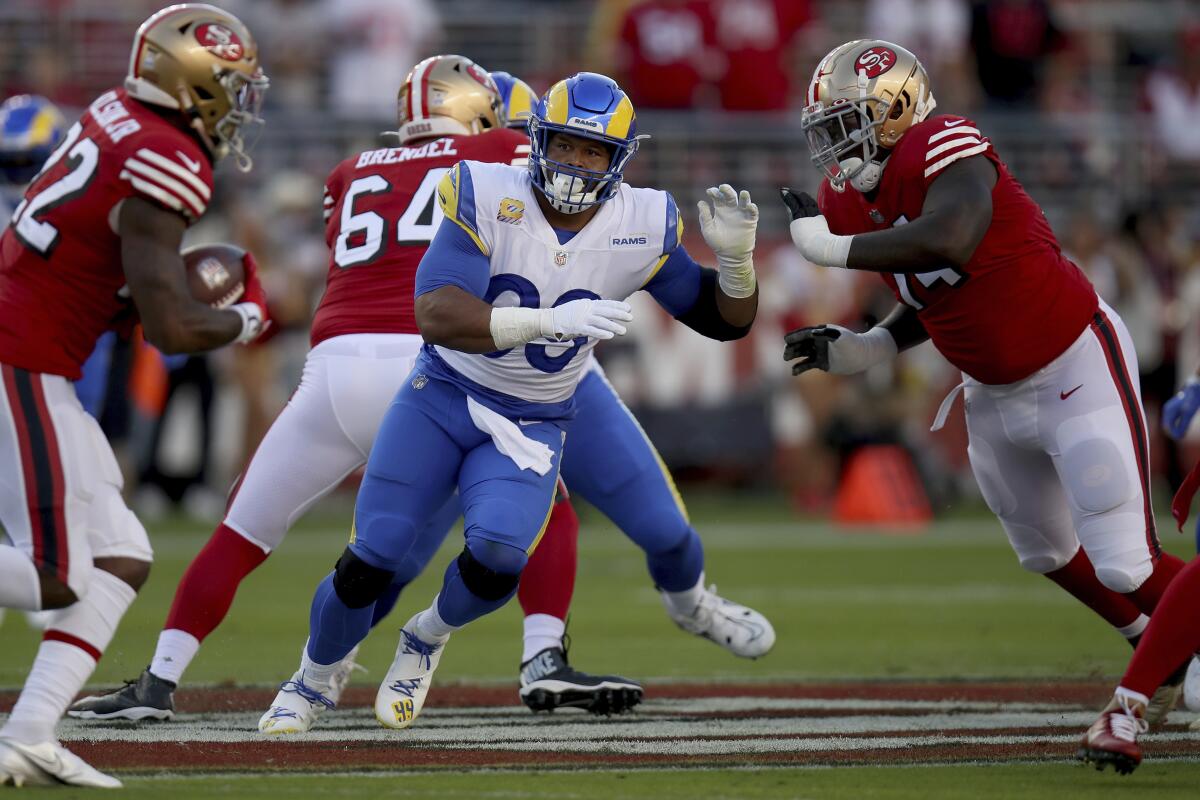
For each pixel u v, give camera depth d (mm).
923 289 16062
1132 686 13297
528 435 15242
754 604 28938
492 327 14039
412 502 15172
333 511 49688
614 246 14742
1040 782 13180
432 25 53031
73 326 13336
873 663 21797
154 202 13188
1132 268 47156
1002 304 15695
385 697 15688
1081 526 15867
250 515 17125
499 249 14531
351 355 17312
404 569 17484
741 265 15023
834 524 45812
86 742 14977
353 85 51219
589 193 14352
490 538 14641
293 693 15922
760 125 51438
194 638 16844
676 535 18562
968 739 15375
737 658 22312
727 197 14789
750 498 51375
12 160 22016
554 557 17844
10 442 12984
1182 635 13203
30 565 12805
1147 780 13320
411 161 18016
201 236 44625
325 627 15500
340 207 18172
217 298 14555
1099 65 59312
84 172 13211
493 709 17719
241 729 15953
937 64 53906
